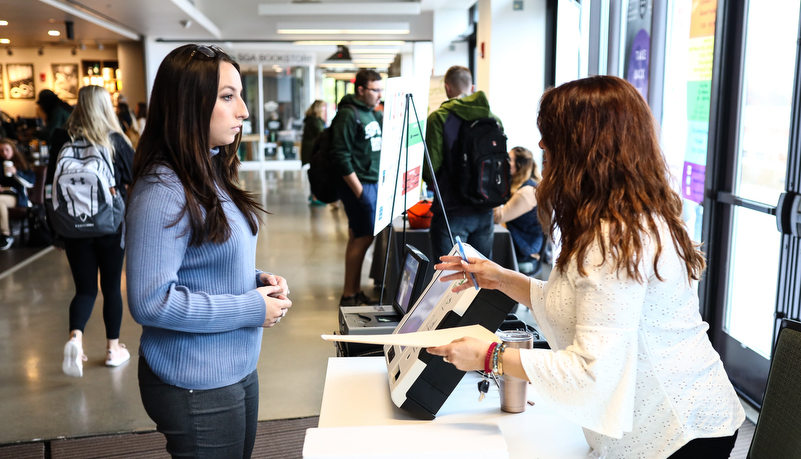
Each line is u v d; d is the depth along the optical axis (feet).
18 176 22.75
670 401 3.77
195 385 4.46
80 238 10.95
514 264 14.39
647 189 3.63
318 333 13.69
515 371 3.74
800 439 3.94
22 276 18.70
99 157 10.71
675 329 3.76
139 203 4.25
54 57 45.83
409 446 3.84
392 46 42.09
